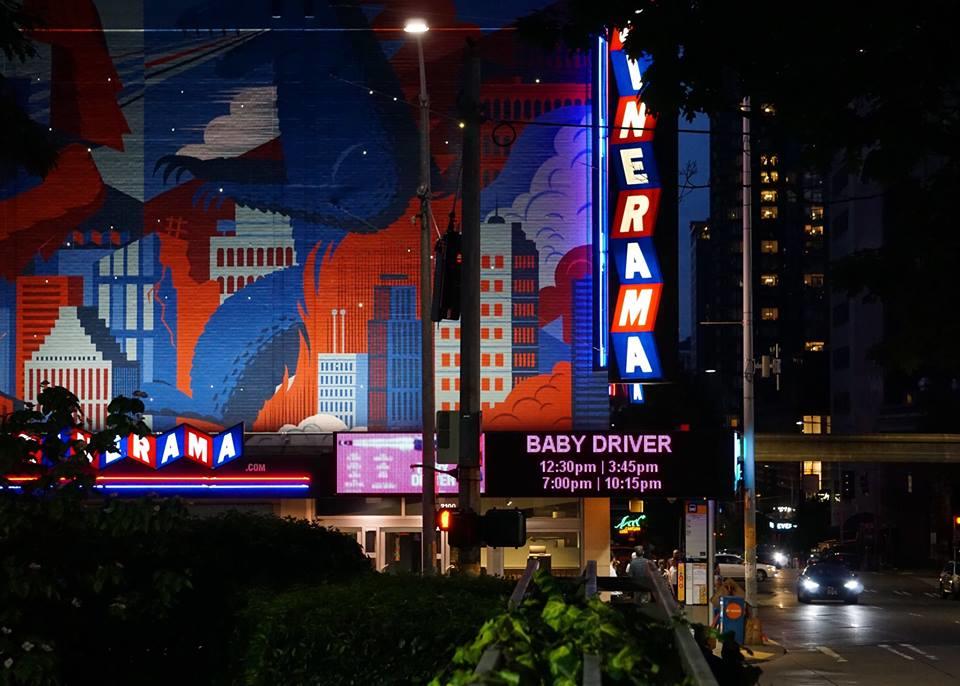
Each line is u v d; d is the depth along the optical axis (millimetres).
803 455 61750
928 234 15766
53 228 41062
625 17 13977
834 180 123562
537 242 40875
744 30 13297
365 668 8062
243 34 41438
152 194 41219
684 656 4527
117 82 41250
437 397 41344
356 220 41219
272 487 39094
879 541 99000
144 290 41188
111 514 9109
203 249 41188
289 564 11984
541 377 40625
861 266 16156
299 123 41344
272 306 41250
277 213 41344
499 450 38094
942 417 86750
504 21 41000
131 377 40969
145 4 41281
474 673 3977
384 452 39562
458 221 41031
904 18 12883
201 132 41344
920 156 13906
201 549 10602
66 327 40938
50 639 8727
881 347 16516
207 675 9766
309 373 41094
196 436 38781
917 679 26859
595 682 4012
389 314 41188
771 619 44781
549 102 40906
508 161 40938
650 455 37562
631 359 36469
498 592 9945
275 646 8180
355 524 40562
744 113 14242
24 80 41062
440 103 41031
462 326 18531
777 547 112938
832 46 13188
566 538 39938
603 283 38406
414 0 41094
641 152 36531
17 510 8812
